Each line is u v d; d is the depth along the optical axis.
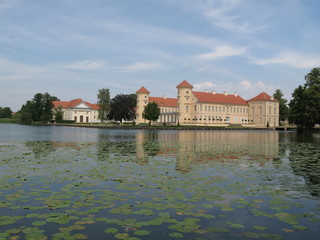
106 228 6.89
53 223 7.13
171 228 6.92
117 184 10.88
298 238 6.45
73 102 164.25
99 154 19.86
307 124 77.94
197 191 9.96
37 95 136.88
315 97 72.88
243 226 7.07
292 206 8.48
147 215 7.71
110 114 121.12
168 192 9.83
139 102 131.88
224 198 9.20
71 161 16.45
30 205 8.41
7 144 27.75
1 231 6.65
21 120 142.50
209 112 121.06
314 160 17.41
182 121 121.00
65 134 50.66
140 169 13.98
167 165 15.21
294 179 11.88
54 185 10.66
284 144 30.75
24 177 11.98
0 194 9.48
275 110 128.62
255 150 23.55
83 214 7.75
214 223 7.23
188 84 121.12
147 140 35.53
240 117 129.88
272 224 7.19
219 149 24.20
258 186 10.69
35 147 24.67
